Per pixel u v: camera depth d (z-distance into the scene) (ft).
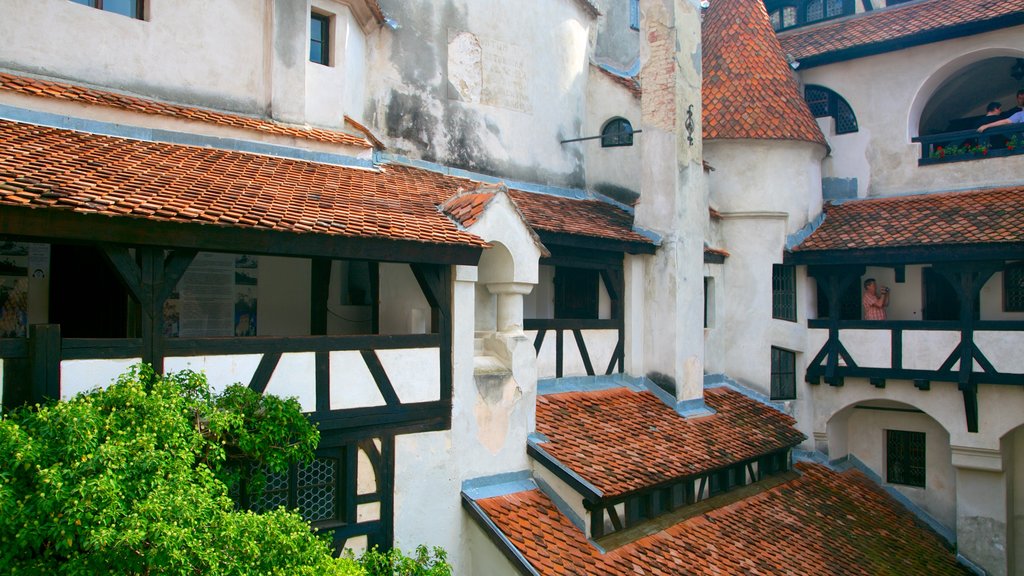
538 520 33.78
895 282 59.72
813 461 57.77
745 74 59.11
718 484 45.96
